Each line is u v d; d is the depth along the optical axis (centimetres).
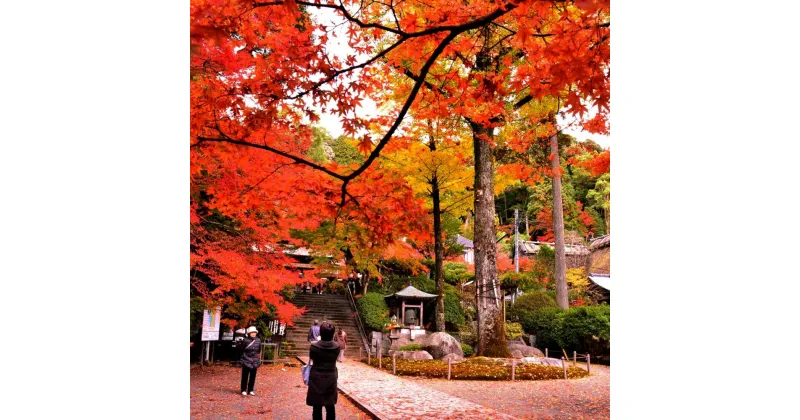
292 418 635
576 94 380
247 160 524
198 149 541
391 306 2069
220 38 357
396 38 698
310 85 461
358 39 481
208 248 728
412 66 730
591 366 1357
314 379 479
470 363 1126
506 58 550
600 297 1909
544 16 375
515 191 2948
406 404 723
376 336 1877
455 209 1725
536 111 999
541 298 1888
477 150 1238
